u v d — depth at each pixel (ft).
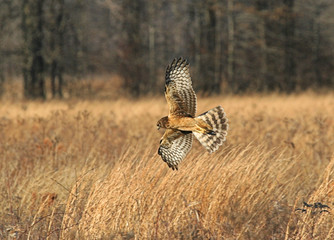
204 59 444.14
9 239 73.15
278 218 76.59
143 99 363.35
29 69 424.46
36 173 100.17
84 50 490.49
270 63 470.39
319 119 142.20
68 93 506.48
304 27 538.06
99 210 74.69
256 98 340.18
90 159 117.39
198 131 58.49
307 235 70.74
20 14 424.46
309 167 107.45
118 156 120.06
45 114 216.74
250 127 144.05
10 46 442.50
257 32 476.95
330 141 130.21
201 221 75.72
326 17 531.91
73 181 92.84
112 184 78.69
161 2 472.44
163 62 520.42
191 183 81.20
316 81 496.64
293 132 136.87
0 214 87.10
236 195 80.07
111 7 489.67
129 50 470.80
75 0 479.82
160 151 64.34
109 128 151.43
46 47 436.35
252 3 451.53
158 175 81.35
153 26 500.33
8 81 489.67
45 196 89.30
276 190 86.43
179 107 60.95
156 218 74.84
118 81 511.40
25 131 156.25
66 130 150.30
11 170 107.65
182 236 72.49
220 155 99.45
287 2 453.58
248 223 74.08
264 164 88.94
